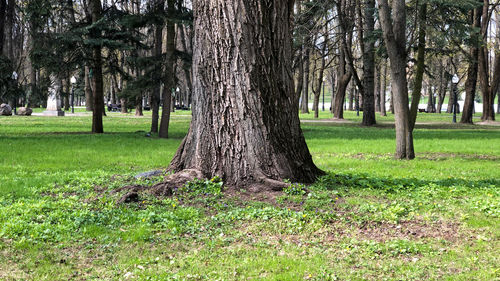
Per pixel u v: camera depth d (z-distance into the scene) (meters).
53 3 20.47
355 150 16.91
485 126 34.97
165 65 20.81
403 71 13.88
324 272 4.65
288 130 8.73
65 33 20.95
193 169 8.34
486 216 6.77
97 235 5.74
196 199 7.36
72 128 26.48
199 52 8.49
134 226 6.09
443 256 5.14
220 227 6.16
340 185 8.90
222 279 4.45
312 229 6.04
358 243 5.56
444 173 11.49
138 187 7.95
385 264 4.92
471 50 38.47
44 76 22.03
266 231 5.98
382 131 27.94
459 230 6.09
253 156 8.16
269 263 4.88
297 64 28.91
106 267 4.81
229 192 7.82
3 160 12.60
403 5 13.34
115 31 22.16
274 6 8.48
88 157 13.67
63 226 5.91
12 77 19.91
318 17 25.34
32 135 21.22
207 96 8.41
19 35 20.53
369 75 33.81
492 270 4.66
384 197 8.05
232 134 8.23
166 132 21.53
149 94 25.91
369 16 31.34
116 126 29.69
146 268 4.78
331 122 38.84
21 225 5.82
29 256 5.04
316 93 47.91
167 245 5.48
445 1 19.20
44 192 8.34
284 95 8.69
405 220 6.52
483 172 11.62
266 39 8.39
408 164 13.10
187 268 4.78
